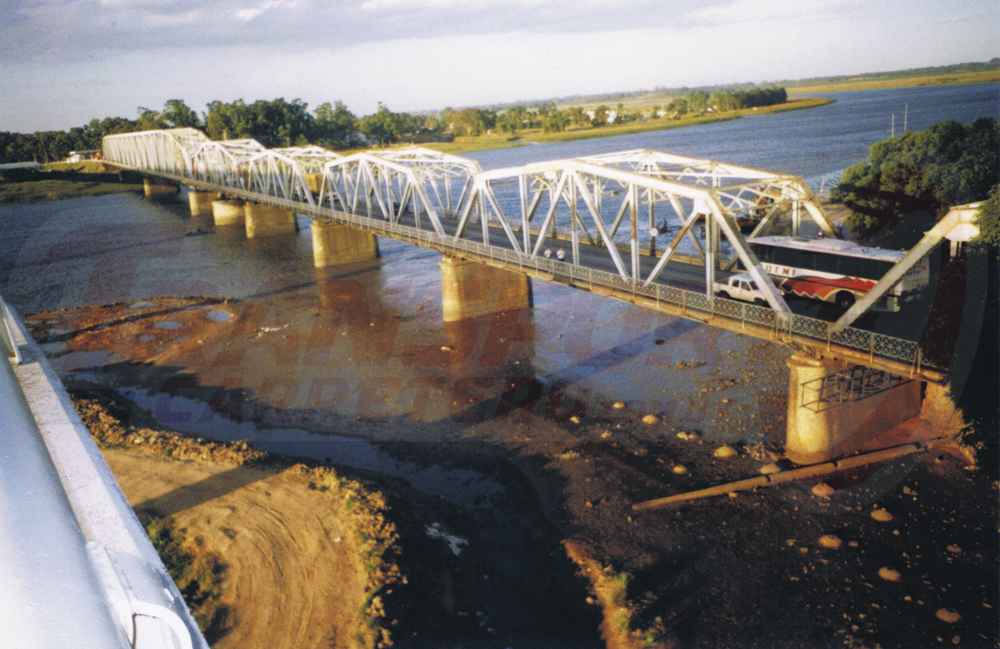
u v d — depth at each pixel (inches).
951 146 2140.7
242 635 741.3
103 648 54.5
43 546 69.3
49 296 2588.6
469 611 799.1
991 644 688.4
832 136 7204.7
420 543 902.4
